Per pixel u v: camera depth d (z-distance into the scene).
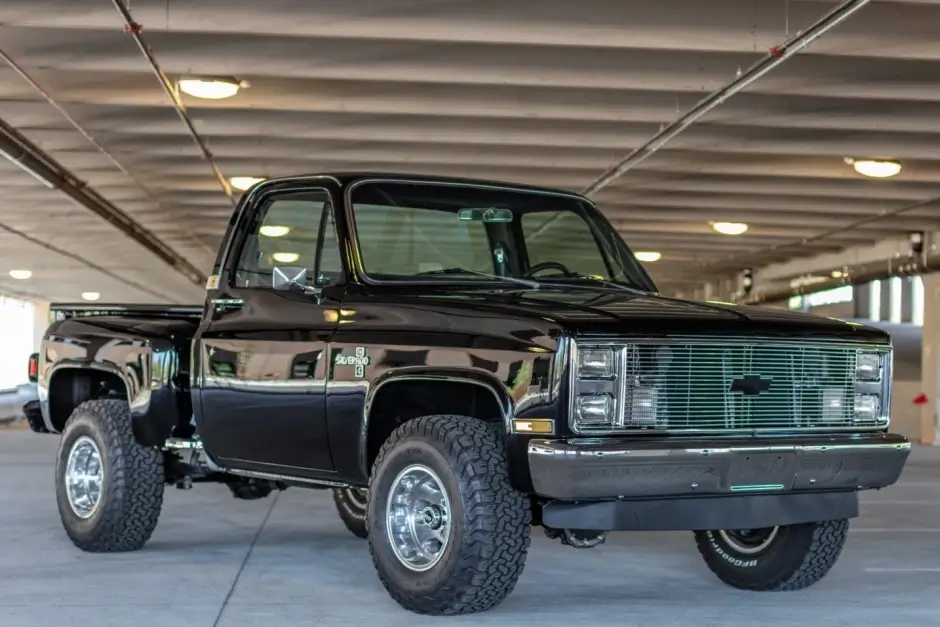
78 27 11.04
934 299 25.59
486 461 4.71
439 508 4.85
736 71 12.49
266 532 7.43
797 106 14.20
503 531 4.68
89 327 6.72
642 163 17.52
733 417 4.77
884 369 5.20
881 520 8.71
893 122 14.38
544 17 10.98
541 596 5.43
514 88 13.95
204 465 6.25
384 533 4.96
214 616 4.87
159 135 16.88
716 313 4.89
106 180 20.03
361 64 12.46
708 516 4.80
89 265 35.16
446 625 4.70
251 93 14.09
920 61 12.58
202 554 6.52
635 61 12.52
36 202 22.86
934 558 6.79
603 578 5.96
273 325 5.52
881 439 5.05
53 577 5.77
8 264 35.44
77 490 6.57
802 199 20.88
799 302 37.44
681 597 5.46
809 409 4.98
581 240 5.93
